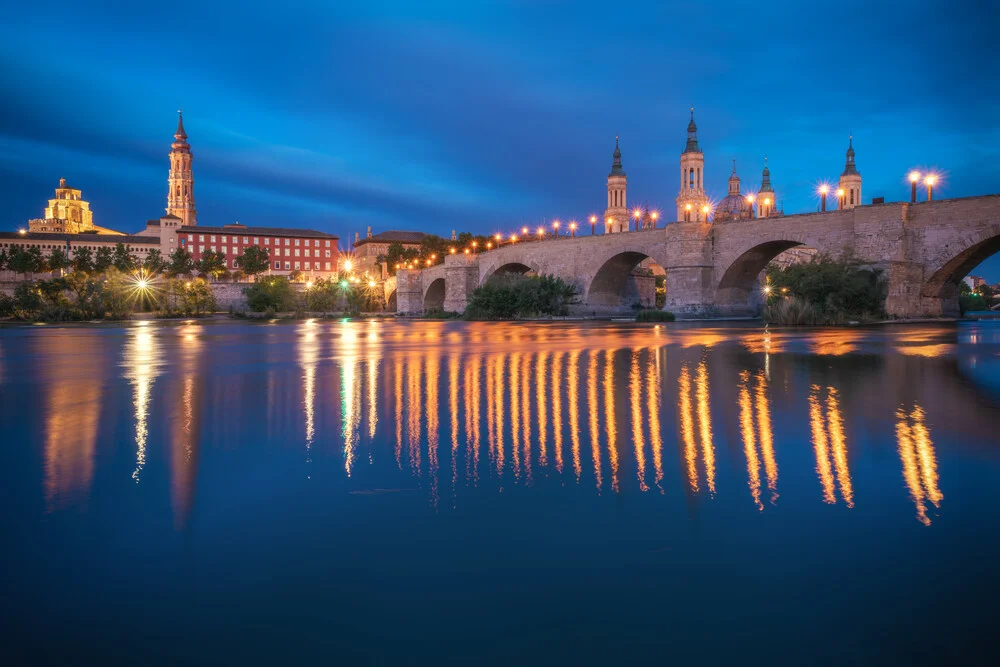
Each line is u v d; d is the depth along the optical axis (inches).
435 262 5728.3
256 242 6914.4
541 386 695.7
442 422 498.3
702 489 317.7
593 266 3351.4
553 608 201.2
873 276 2118.6
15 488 327.0
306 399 621.6
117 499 309.0
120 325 2908.5
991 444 404.2
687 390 654.5
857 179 4970.5
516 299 3294.8
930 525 265.3
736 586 214.1
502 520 277.6
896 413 514.3
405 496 312.3
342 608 201.9
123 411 558.3
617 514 283.3
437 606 203.0
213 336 1884.8
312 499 308.3
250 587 216.1
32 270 5137.8
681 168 4849.9
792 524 267.7
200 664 172.9
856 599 204.2
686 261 2768.2
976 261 2117.4
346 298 5280.5
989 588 209.9
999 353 1004.6
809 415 509.0
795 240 2454.5
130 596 209.6
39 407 579.5
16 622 193.2
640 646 179.8
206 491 322.0
